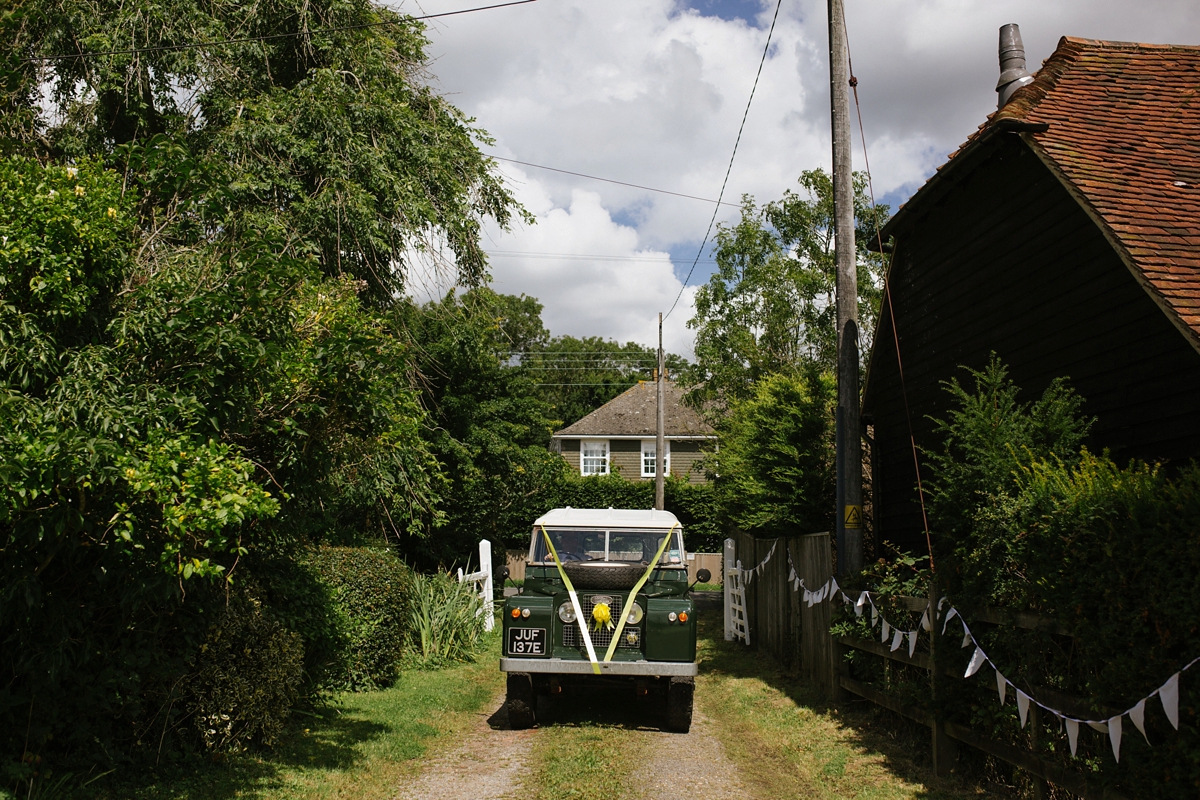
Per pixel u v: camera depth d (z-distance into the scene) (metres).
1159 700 4.09
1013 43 11.25
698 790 6.07
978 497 6.02
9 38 10.67
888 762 6.79
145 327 4.85
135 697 5.16
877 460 12.35
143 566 4.55
